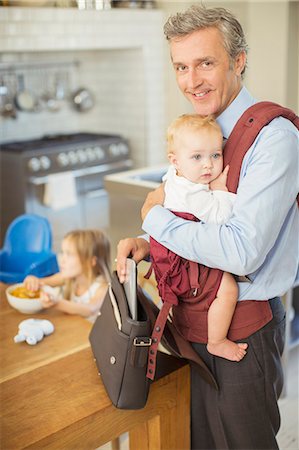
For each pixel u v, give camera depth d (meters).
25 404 1.39
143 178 3.18
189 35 1.35
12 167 4.25
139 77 4.84
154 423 1.52
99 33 4.45
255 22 4.16
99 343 1.49
